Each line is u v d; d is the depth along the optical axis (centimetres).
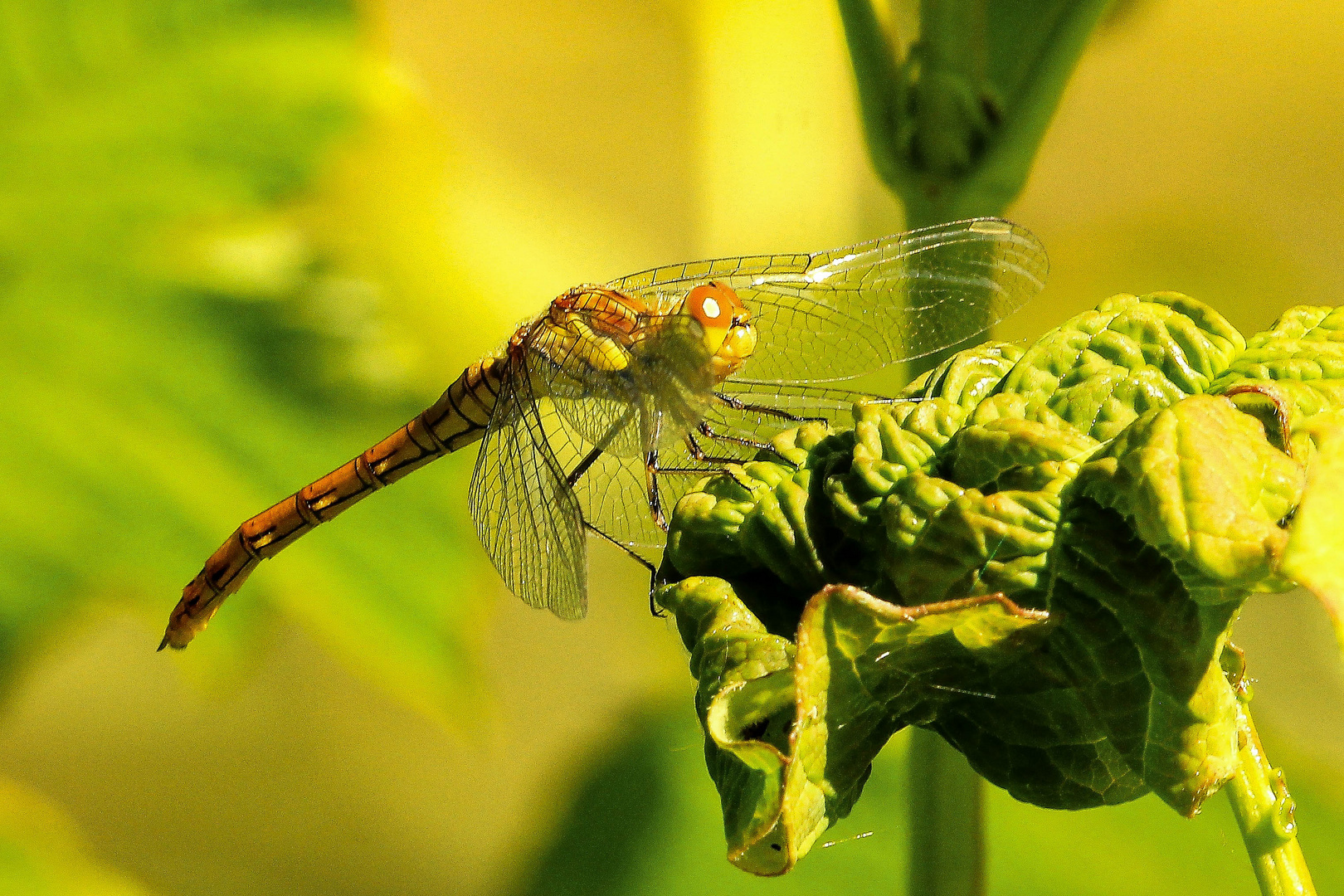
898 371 79
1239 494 75
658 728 80
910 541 75
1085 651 75
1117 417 75
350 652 80
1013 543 75
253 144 80
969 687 75
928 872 77
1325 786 79
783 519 76
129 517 80
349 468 79
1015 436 75
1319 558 74
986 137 77
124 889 80
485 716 80
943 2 77
